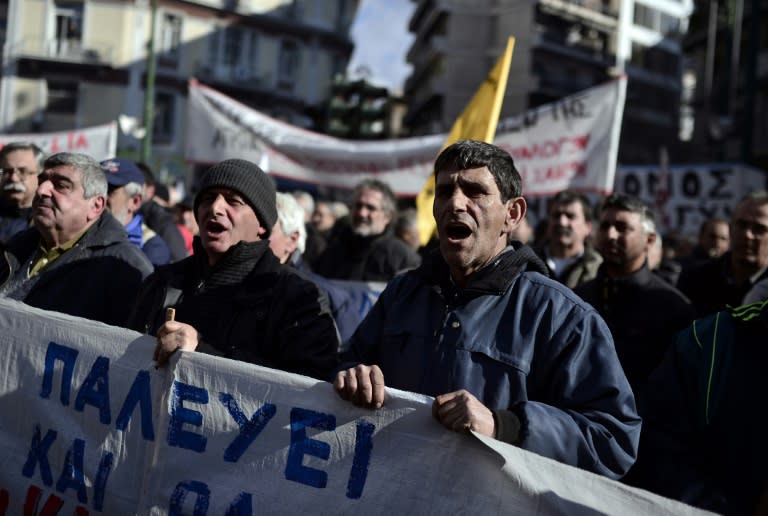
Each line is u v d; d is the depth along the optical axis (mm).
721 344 2223
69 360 2670
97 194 3391
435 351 2266
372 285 5137
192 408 2389
